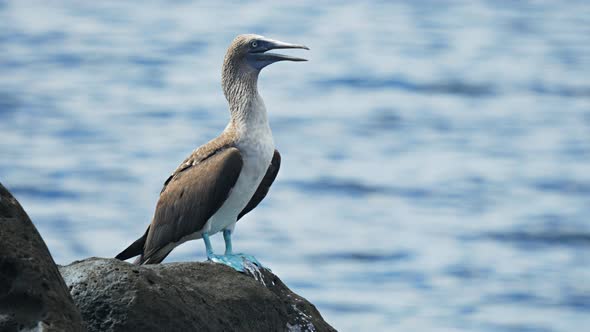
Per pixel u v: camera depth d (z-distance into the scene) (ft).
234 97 44.39
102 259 34.68
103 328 33.40
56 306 30.35
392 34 376.27
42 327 29.76
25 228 31.07
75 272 34.27
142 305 33.68
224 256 40.91
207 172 43.06
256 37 44.62
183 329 34.47
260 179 43.86
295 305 40.34
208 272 38.27
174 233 43.93
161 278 35.06
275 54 44.42
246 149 43.45
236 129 43.98
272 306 38.83
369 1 448.24
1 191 31.14
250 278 39.01
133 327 33.47
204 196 42.98
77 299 33.65
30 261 30.40
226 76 44.52
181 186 43.75
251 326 37.65
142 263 44.80
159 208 44.45
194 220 43.42
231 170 42.75
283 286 41.04
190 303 35.40
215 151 43.68
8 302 30.01
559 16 403.54
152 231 44.68
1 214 30.78
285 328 39.19
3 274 30.09
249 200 44.16
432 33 377.30
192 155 44.68
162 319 34.01
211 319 35.83
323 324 40.63
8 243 30.30
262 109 44.19
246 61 44.37
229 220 44.39
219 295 37.37
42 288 30.30
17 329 29.78
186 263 38.37
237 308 37.40
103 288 33.76
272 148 44.19
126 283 33.86
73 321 30.66
